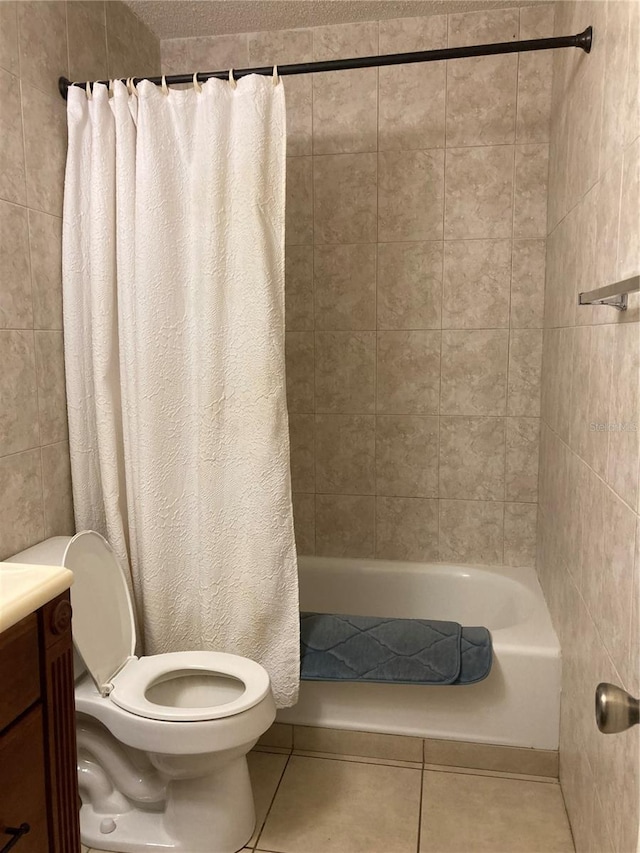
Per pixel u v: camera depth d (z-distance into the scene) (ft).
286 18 8.00
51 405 6.19
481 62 7.90
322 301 8.64
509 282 8.18
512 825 5.85
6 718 3.27
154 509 6.34
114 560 6.18
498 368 8.34
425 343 8.46
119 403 6.49
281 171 6.07
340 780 6.46
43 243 6.01
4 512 5.54
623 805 3.90
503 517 8.57
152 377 6.22
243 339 6.15
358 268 8.50
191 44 8.52
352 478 8.86
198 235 6.15
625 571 3.93
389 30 8.07
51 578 3.61
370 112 8.23
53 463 6.24
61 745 3.75
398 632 6.78
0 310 5.45
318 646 6.66
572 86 6.26
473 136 8.04
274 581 6.33
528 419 8.34
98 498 6.61
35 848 3.55
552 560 7.12
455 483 8.63
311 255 8.59
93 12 6.85
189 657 5.99
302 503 9.03
